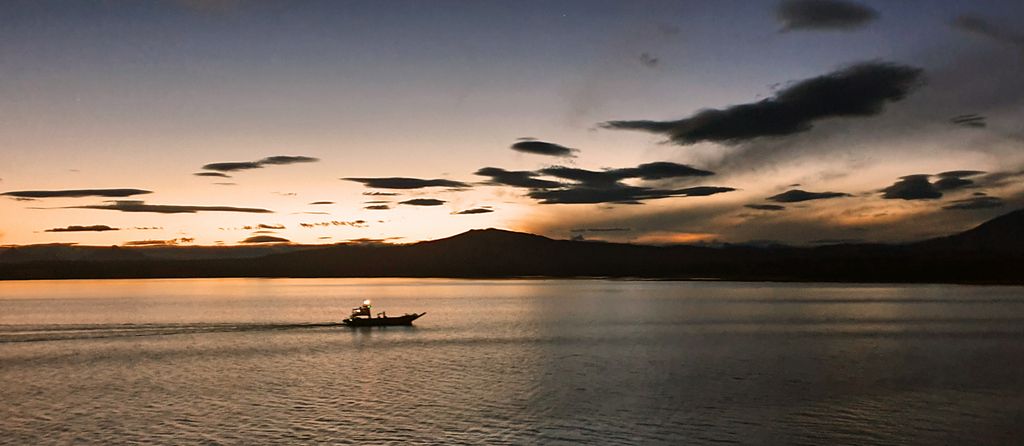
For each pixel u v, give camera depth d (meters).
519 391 66.12
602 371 77.75
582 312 174.38
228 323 138.75
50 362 83.75
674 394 64.50
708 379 72.38
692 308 188.38
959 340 108.12
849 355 90.94
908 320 145.00
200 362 84.12
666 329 128.00
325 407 59.66
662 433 51.41
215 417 56.28
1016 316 154.50
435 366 81.62
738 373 76.19
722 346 101.19
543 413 57.28
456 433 51.50
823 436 50.56
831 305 198.00
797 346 100.88
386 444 48.91
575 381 71.44
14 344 100.38
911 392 65.25
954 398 62.44
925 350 96.00
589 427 53.12
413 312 176.50
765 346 101.06
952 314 161.00
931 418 55.44
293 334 115.31
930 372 76.38
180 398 63.47
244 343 102.88
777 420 54.94
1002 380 71.25
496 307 198.12
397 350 95.94
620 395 64.19
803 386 68.25
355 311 132.50
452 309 189.75
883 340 108.56
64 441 49.78
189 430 52.44
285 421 55.00
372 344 102.81
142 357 88.06
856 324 136.75
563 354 92.38
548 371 77.88
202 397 63.84
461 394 64.81
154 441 49.69
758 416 56.22
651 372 77.00
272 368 79.81
